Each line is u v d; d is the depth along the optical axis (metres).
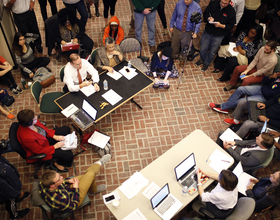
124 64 5.04
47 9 7.30
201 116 5.29
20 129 3.73
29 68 5.58
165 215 3.18
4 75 5.18
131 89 4.61
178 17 5.55
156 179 3.51
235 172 3.75
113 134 4.90
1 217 3.86
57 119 5.06
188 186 3.45
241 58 5.47
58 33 5.59
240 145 4.08
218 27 5.34
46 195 3.12
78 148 4.68
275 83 4.58
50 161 4.06
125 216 3.17
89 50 6.07
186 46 5.94
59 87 5.62
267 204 3.32
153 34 6.13
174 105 5.43
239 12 5.70
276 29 6.14
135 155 4.64
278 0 6.35
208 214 3.24
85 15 6.29
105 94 4.51
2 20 5.13
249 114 4.68
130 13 7.48
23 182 4.23
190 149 3.84
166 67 5.39
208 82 5.93
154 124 5.10
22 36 5.07
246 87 4.99
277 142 4.20
